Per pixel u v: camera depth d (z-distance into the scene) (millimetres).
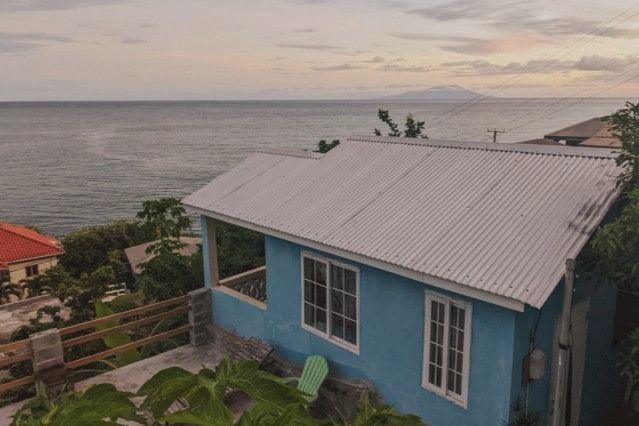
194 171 128375
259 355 9273
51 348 8453
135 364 9711
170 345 11617
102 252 42438
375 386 7801
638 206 5383
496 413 6266
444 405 6848
